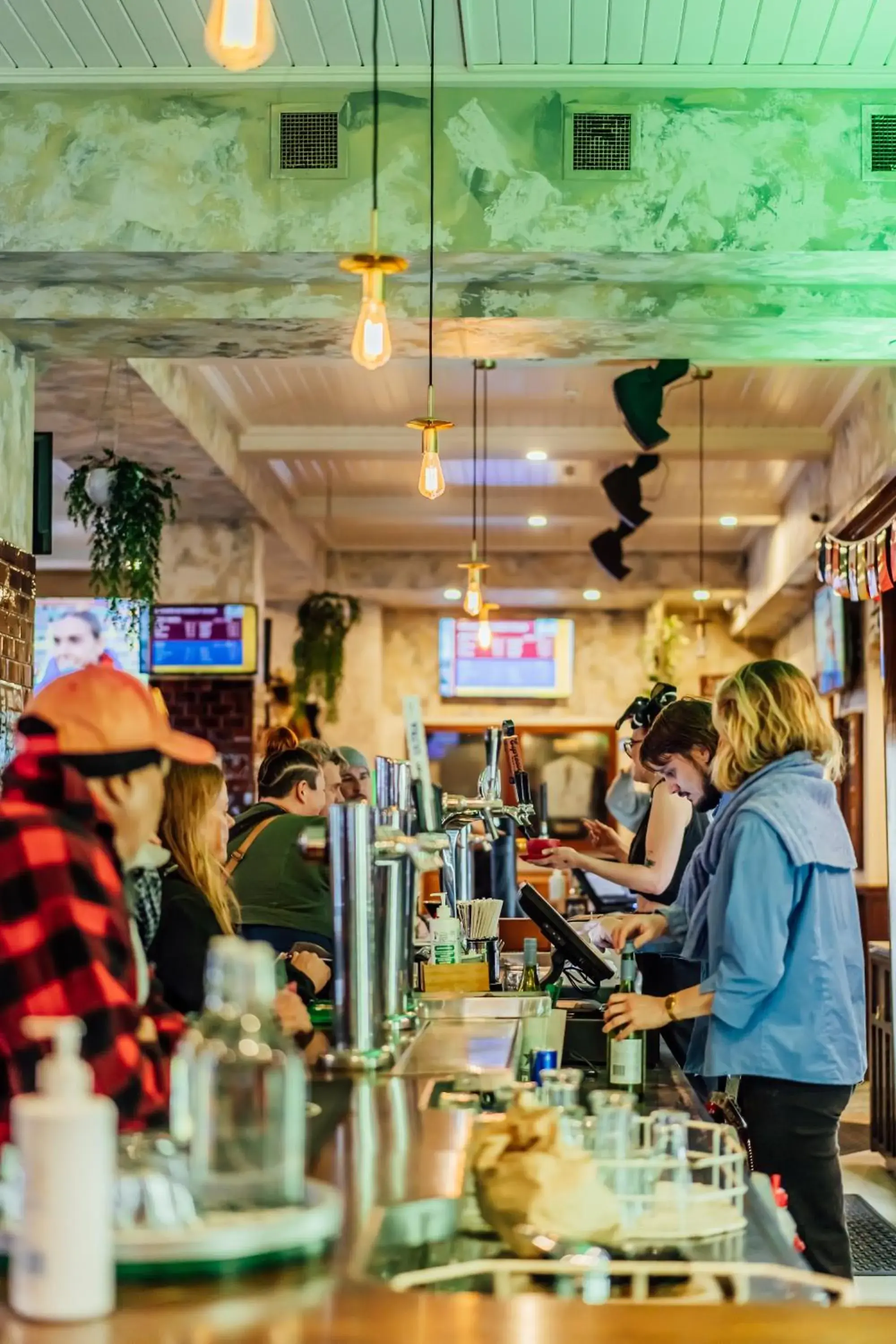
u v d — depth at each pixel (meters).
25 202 4.96
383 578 14.26
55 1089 1.33
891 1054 6.99
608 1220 1.74
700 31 4.64
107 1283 1.34
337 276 5.18
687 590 14.16
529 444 9.79
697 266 5.07
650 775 5.03
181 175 4.96
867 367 7.95
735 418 9.40
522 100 4.97
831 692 11.43
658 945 3.97
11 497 5.50
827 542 8.84
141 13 4.55
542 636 15.61
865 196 4.94
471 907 4.30
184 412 7.96
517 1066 2.79
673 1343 1.31
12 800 1.94
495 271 5.13
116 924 1.87
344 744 14.98
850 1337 1.34
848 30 4.63
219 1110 1.55
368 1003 2.56
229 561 10.58
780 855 2.99
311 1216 1.52
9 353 5.50
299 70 4.88
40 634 10.76
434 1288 1.70
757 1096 3.03
